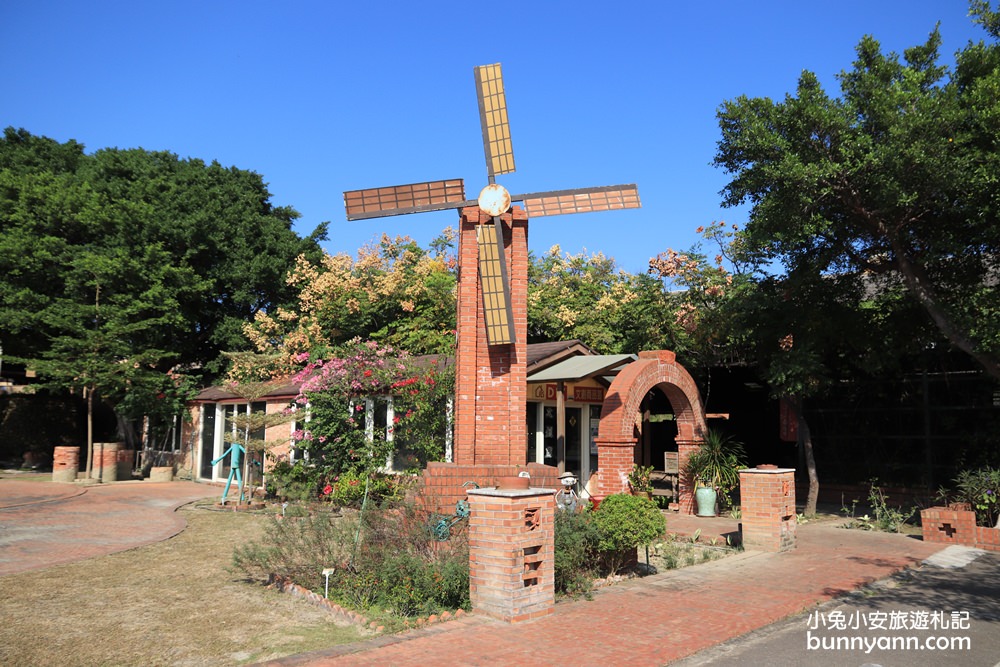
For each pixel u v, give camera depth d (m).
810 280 15.81
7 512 15.08
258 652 6.20
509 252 11.94
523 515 7.21
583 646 6.24
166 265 24.62
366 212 12.06
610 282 27.89
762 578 9.20
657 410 26.28
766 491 11.40
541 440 17.62
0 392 29.91
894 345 16.42
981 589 8.76
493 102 12.43
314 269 27.23
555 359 18.11
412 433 16.36
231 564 9.95
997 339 12.46
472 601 7.34
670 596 8.16
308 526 9.04
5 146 29.80
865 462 18.81
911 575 9.59
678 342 20.67
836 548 11.66
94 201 25.02
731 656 6.08
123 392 23.97
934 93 13.06
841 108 13.16
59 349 22.08
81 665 5.86
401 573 7.69
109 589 8.45
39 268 23.58
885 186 12.12
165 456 25.42
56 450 22.36
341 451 16.56
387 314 26.38
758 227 13.71
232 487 21.08
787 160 12.54
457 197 11.95
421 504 9.78
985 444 16.50
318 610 7.56
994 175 11.62
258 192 32.00
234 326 27.33
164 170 30.11
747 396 24.64
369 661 5.77
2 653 6.10
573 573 8.36
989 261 14.26
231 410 22.53
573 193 12.40
